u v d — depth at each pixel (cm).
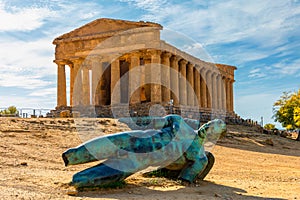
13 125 2928
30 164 1828
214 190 1403
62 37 6269
